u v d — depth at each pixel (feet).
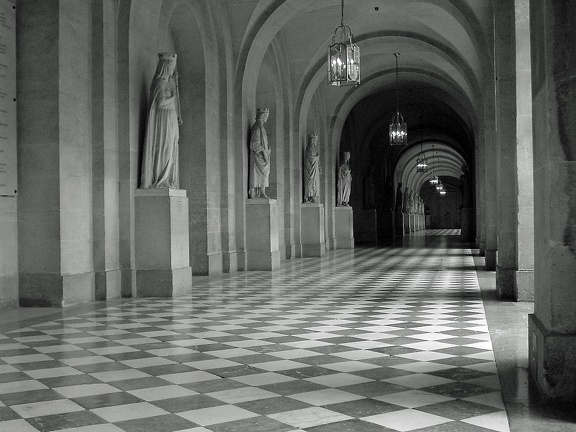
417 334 25.77
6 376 19.08
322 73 78.33
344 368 19.84
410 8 65.77
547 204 16.26
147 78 42.24
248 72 59.47
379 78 93.81
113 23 39.47
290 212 76.33
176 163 41.60
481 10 54.13
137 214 39.91
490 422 14.26
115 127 39.50
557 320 15.97
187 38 51.70
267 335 25.80
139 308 34.14
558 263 15.93
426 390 17.12
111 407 15.78
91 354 22.24
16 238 35.29
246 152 59.93
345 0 63.26
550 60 16.01
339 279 50.47
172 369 19.86
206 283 47.60
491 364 20.21
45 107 35.27
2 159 34.53
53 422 14.58
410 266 63.46
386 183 143.02
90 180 38.14
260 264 59.72
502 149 37.88
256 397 16.60
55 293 34.71
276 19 59.57
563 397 15.71
